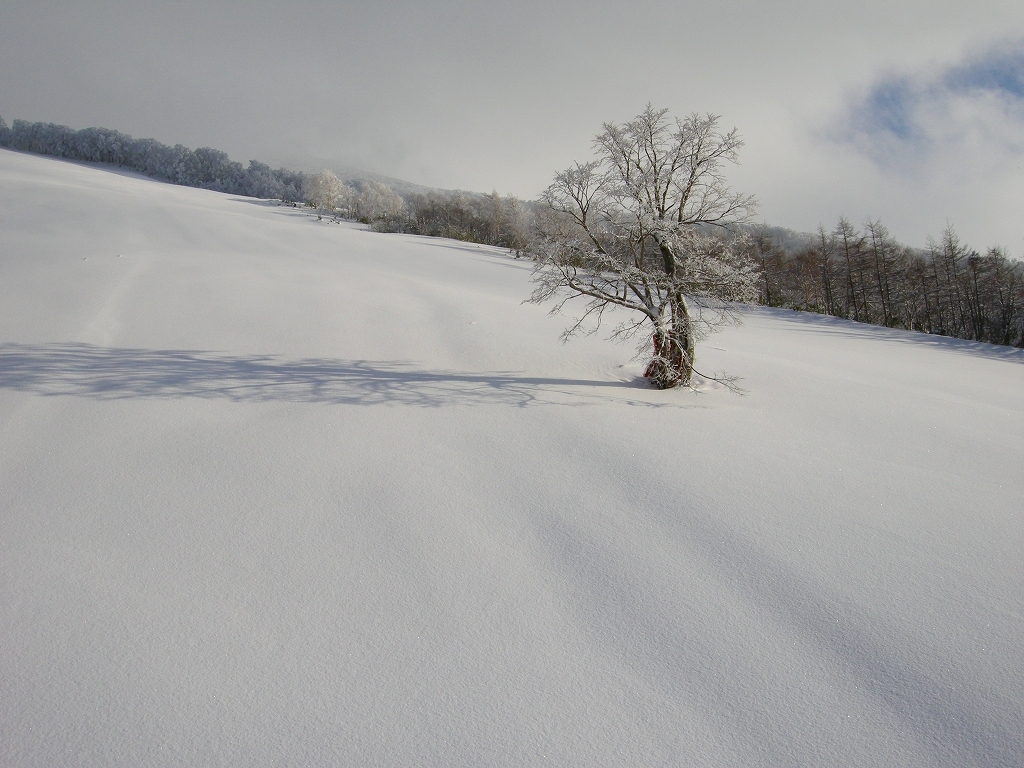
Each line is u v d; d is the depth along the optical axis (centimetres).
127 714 225
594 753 221
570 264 707
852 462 519
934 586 330
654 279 695
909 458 543
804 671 266
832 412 685
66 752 206
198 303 904
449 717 234
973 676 264
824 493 446
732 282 695
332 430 510
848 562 352
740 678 261
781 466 495
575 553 351
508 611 298
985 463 544
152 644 261
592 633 286
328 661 259
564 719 236
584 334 987
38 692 231
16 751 205
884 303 3186
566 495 421
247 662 255
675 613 302
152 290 942
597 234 708
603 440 527
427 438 509
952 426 662
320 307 959
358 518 376
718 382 787
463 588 314
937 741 232
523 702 243
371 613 291
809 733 234
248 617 282
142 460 433
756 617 301
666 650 277
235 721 225
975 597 321
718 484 450
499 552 348
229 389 593
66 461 421
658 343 736
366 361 739
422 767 212
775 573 338
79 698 230
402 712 235
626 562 344
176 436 477
